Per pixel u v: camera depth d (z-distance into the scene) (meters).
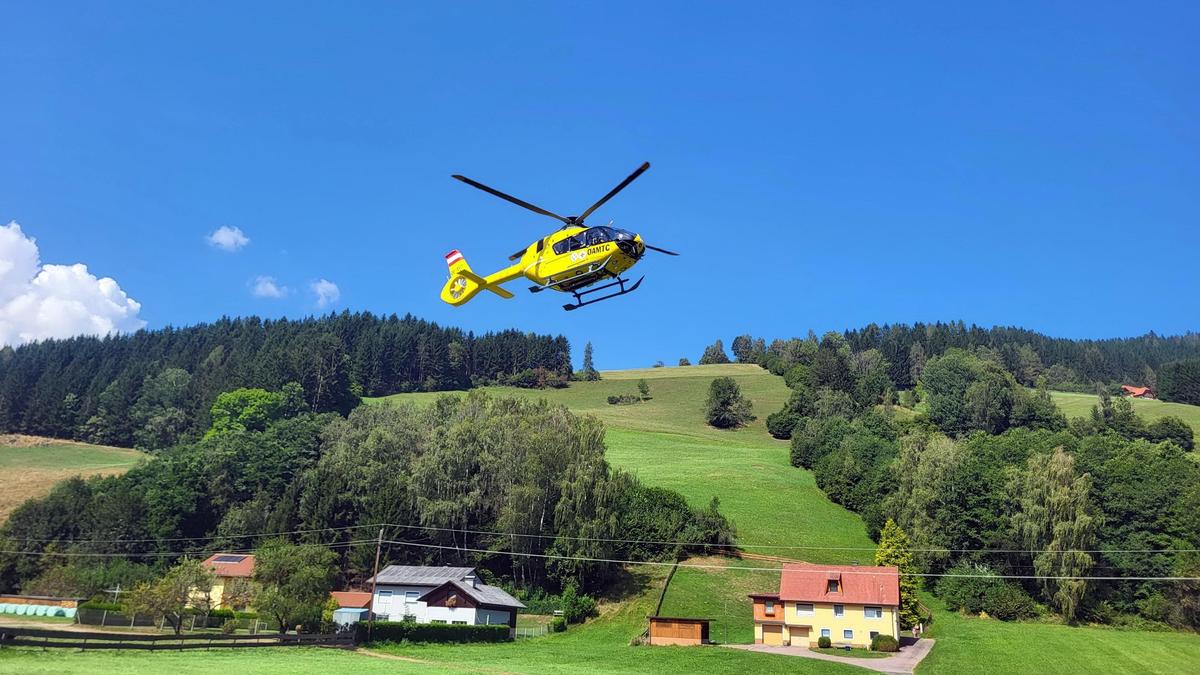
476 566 85.38
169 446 153.62
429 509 85.12
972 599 80.19
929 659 58.31
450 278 36.69
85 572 87.12
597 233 28.75
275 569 71.50
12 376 170.88
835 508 108.38
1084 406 175.88
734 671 51.78
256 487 106.44
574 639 67.88
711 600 78.19
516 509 83.00
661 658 56.06
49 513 95.31
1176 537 82.19
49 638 43.16
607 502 84.06
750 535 94.00
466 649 57.50
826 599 67.75
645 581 82.81
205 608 72.31
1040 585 81.69
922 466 95.75
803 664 54.06
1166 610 75.75
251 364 167.62
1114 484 88.94
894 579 68.56
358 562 85.94
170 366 199.12
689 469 120.56
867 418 145.00
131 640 45.62
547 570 82.00
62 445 152.12
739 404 169.88
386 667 44.19
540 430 91.06
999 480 89.75
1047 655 59.69
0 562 90.69
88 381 178.62
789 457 132.75
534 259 31.11
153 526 97.31
